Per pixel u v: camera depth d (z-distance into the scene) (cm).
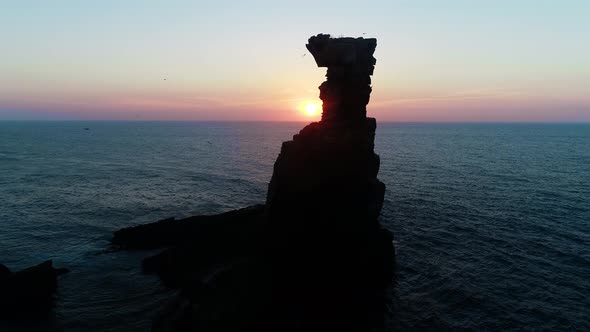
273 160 12762
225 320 2705
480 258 4144
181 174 9488
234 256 3588
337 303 3284
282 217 3706
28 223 5209
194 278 2981
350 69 3697
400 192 7206
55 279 3341
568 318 3039
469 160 12031
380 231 3966
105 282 3522
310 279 3506
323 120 3847
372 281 3622
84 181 8269
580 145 18100
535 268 3897
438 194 7044
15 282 3086
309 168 3628
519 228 5094
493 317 3072
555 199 6625
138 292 3353
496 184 7988
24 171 9450
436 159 12319
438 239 4694
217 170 10300
